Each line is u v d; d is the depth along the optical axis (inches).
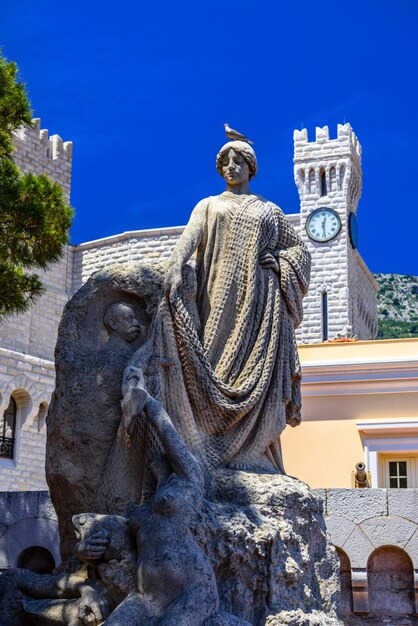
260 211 450.0
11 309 635.5
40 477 1678.2
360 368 1104.8
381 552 505.7
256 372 426.6
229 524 378.6
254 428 427.5
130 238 1891.0
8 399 1664.6
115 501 397.4
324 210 2162.9
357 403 1103.0
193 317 428.8
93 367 417.7
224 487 406.0
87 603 364.8
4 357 1669.5
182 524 360.8
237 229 444.1
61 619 369.4
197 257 447.5
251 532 387.2
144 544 359.3
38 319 1838.1
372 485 1069.1
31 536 515.8
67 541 415.5
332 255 2128.4
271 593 386.0
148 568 353.1
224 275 437.7
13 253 635.5
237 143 462.0
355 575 499.5
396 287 4756.4
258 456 426.0
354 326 2128.4
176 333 416.2
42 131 2041.1
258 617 383.9
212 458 413.1
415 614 495.5
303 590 400.2
